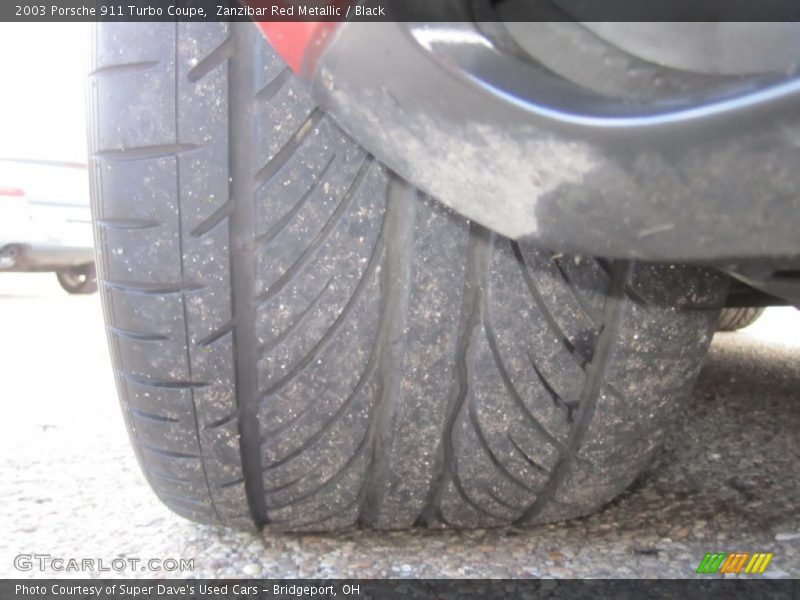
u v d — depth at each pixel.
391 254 0.82
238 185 0.80
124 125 0.82
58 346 2.86
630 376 0.89
